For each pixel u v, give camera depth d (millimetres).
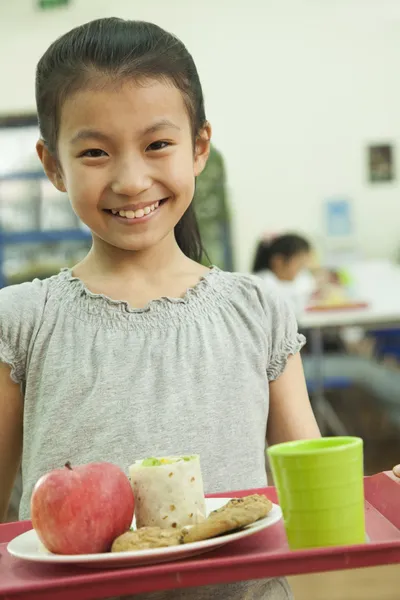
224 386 1215
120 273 1260
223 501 1014
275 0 7902
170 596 1042
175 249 1293
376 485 988
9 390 1236
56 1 7617
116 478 883
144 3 7816
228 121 7996
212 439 1188
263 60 7965
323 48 7973
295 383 1311
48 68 1172
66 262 7613
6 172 7602
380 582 2678
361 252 8062
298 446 845
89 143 1121
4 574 853
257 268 5844
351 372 5477
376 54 7984
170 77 1146
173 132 1141
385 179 8078
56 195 7590
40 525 861
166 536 837
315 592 2611
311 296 5152
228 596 1057
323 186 8062
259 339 1266
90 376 1193
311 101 8016
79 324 1225
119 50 1122
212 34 7906
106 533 859
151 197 1138
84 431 1171
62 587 747
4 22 7641
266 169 8031
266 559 750
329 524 790
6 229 7586
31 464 1185
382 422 5789
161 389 1192
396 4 7852
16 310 1232
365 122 8039
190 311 1245
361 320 4707
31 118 7672
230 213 7953
